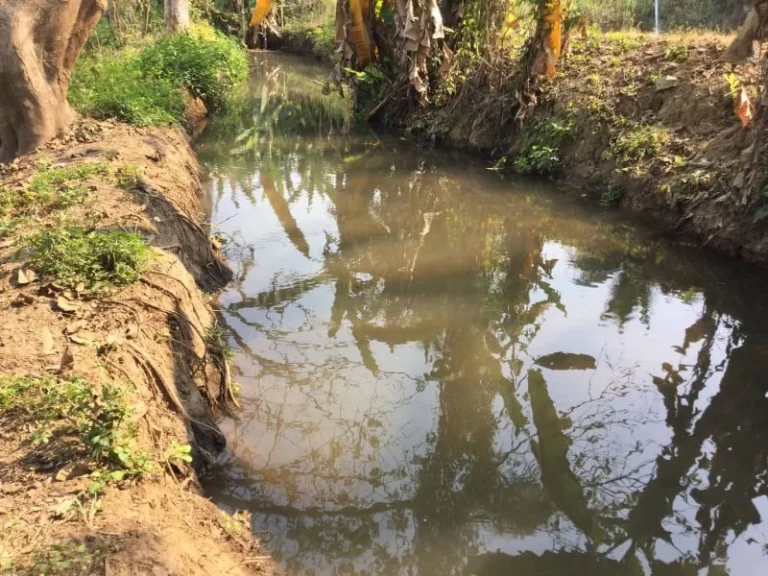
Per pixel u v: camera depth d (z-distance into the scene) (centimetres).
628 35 1205
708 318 629
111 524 291
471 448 469
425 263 774
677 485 434
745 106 727
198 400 455
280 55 2731
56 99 968
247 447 460
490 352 588
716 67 914
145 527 295
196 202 862
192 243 680
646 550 382
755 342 585
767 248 696
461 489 432
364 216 928
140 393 393
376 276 738
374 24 1484
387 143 1354
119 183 711
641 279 714
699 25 1323
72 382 367
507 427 490
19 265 509
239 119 1582
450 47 1335
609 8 1468
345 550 377
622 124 958
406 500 420
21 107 925
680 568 369
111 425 343
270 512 403
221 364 518
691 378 537
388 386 539
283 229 871
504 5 1237
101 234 547
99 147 868
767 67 716
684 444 468
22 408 358
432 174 1120
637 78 1004
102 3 987
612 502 421
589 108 1007
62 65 973
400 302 680
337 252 801
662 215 827
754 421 489
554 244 820
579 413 502
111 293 480
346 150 1306
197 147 1302
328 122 1561
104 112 1072
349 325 633
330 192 1037
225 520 367
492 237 848
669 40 1079
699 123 869
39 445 338
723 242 739
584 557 379
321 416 498
